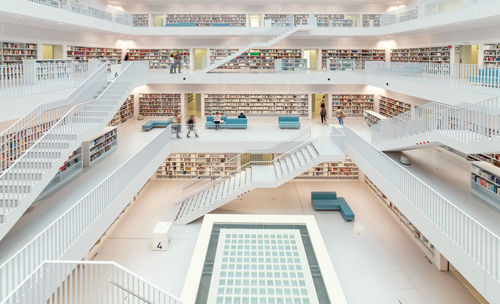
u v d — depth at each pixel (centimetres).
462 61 1691
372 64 1847
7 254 696
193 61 1998
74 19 1422
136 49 2242
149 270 1018
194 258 927
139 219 1347
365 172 1252
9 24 1306
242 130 1783
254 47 1973
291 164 1423
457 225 764
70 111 970
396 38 2198
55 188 1030
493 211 880
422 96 1315
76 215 724
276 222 1149
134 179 1065
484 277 610
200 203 1377
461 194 995
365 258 1091
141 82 1728
